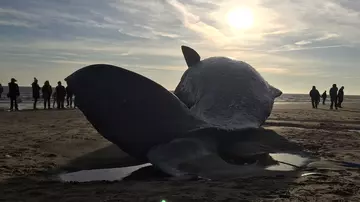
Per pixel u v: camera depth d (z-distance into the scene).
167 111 5.73
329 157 6.69
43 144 8.09
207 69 7.87
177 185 4.55
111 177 5.41
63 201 3.96
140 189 4.42
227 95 7.03
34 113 17.89
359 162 6.21
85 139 9.00
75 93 5.54
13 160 6.32
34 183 4.86
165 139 5.64
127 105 5.64
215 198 3.98
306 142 8.70
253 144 5.95
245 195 4.10
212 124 5.94
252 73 7.77
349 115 19.33
